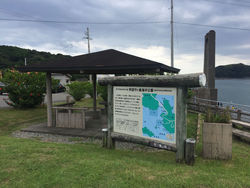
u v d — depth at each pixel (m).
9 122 8.29
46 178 2.63
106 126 7.18
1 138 5.40
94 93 8.85
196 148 4.49
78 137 5.96
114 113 4.32
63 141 5.55
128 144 5.26
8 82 11.31
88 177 2.65
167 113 3.52
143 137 3.89
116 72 7.51
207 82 10.71
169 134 3.53
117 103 4.24
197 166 3.31
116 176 2.70
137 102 3.93
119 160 3.44
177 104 3.36
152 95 3.70
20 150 3.85
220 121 3.94
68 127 6.96
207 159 3.84
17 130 6.96
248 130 6.74
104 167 3.01
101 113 9.90
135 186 2.42
